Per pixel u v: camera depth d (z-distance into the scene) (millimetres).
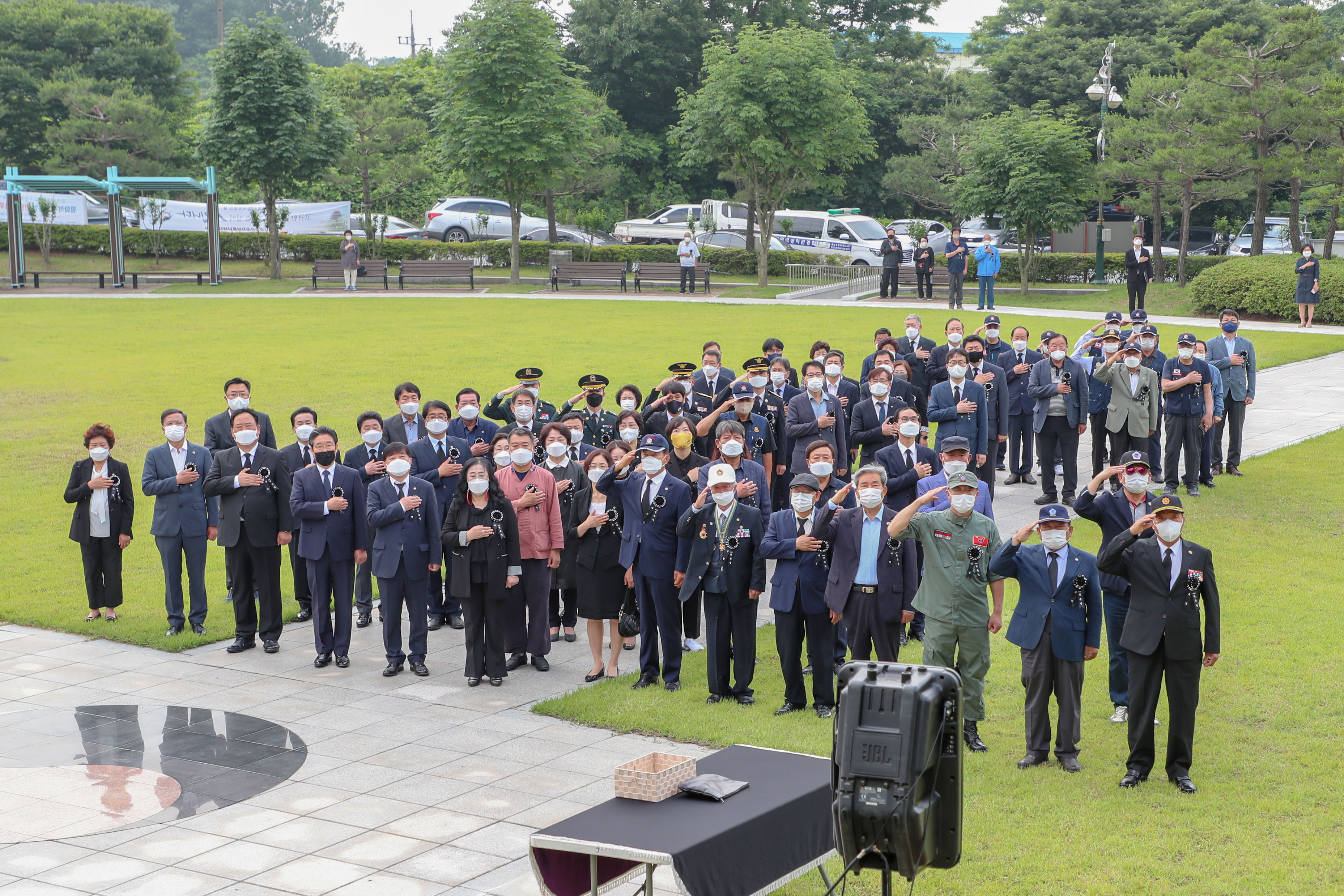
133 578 14969
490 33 43062
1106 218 50375
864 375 16828
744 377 14789
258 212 51656
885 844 5492
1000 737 9875
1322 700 10219
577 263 43406
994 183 41000
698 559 10578
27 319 34906
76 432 21578
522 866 7680
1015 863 7621
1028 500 17453
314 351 28844
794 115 42656
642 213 63031
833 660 10531
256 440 12266
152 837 8109
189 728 10172
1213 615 8750
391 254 49406
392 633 11617
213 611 13789
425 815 8445
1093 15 59062
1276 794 8609
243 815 8453
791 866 6809
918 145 60250
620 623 11852
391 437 13766
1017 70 57531
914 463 12516
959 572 9484
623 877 6723
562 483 12266
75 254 51406
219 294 41688
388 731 10109
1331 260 35781
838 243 47719
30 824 8312
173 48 69500
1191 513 16188
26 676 11555
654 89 62531
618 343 29203
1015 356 18422
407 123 53312
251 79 44812
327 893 7324
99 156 56938
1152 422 16578
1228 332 18156
